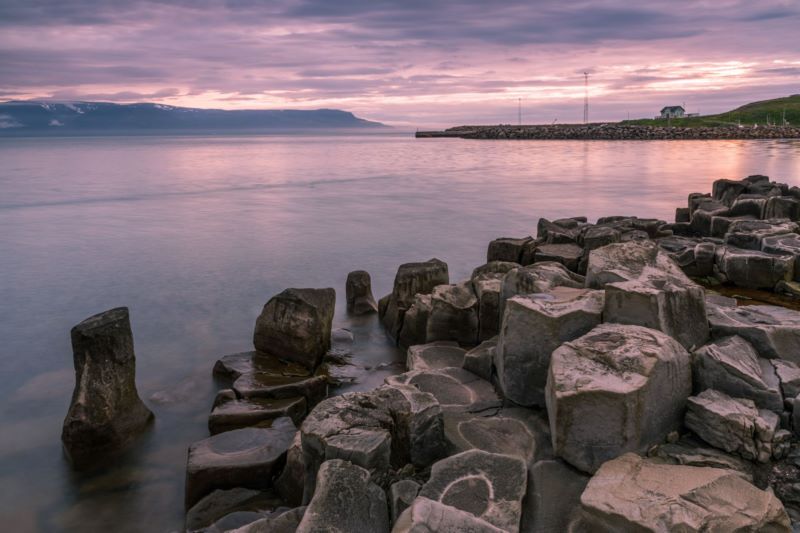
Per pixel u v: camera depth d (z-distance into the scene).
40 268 22.25
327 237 27.92
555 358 6.97
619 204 36.75
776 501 5.28
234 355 12.18
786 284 14.15
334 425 6.88
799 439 6.57
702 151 86.88
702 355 7.22
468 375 9.34
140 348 14.09
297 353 11.61
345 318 15.40
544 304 8.10
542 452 7.10
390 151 110.25
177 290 19.22
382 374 11.68
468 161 77.69
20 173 63.12
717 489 5.43
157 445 9.66
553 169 62.31
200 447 8.23
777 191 23.59
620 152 90.19
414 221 32.16
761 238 15.83
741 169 55.22
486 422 7.81
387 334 14.19
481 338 11.92
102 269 22.06
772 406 6.81
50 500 8.38
